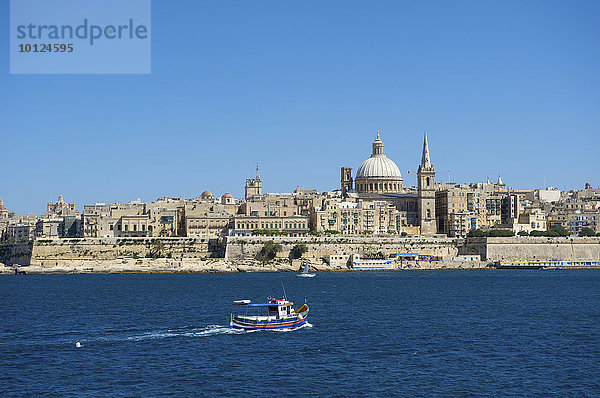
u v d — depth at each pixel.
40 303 168.50
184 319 139.25
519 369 95.25
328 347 109.81
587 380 89.75
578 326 130.12
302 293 193.88
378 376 91.75
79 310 154.12
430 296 185.75
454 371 94.25
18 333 122.75
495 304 166.25
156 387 87.06
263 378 91.00
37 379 90.81
